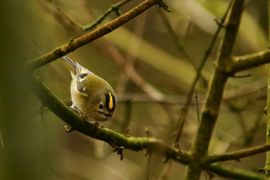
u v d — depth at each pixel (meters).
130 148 6.95
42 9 10.38
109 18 13.29
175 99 12.62
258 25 12.97
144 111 13.77
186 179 8.05
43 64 5.25
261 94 12.42
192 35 13.85
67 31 11.90
